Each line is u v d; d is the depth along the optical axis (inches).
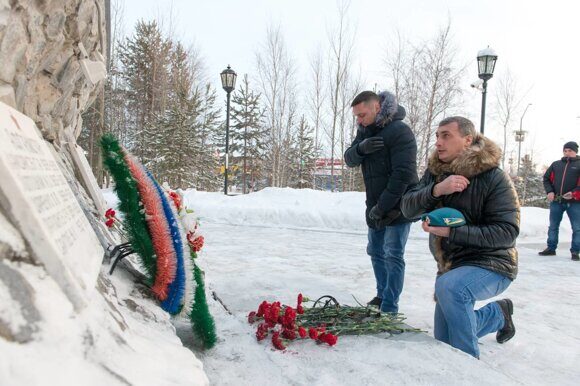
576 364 120.1
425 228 112.2
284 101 1200.8
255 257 262.1
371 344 108.7
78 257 60.7
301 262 251.4
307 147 1691.7
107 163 88.1
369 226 161.5
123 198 88.8
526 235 394.6
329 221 422.9
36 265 48.1
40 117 114.4
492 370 95.9
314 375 92.0
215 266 229.9
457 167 114.2
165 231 91.5
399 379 90.4
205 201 490.9
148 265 90.4
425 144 875.4
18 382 37.2
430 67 858.1
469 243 109.1
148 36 1205.7
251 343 108.9
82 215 82.5
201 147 1157.1
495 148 113.3
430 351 103.8
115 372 49.1
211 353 102.0
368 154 154.9
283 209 441.1
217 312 133.5
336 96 999.6
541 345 133.5
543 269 254.4
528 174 1414.9
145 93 1222.9
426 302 178.2
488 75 436.1
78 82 142.7
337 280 208.4
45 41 90.2
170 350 69.1
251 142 1526.8
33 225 48.4
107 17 214.7
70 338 45.8
